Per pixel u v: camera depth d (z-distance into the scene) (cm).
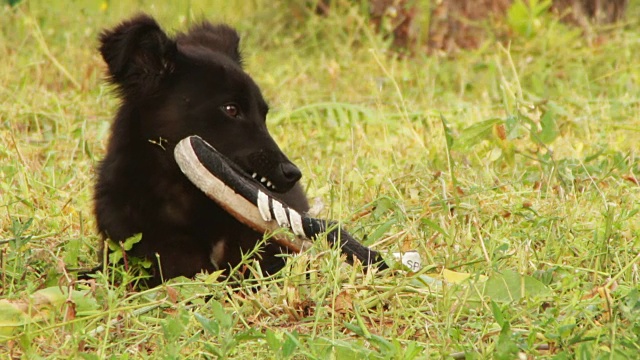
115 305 846
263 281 935
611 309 825
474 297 886
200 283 893
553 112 1578
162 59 1010
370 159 1398
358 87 1925
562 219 1055
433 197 1144
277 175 1027
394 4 2202
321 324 862
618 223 1009
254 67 2058
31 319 831
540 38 2066
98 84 1828
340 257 931
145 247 1007
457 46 2172
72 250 1020
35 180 1270
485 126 1251
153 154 1006
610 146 1431
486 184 1226
